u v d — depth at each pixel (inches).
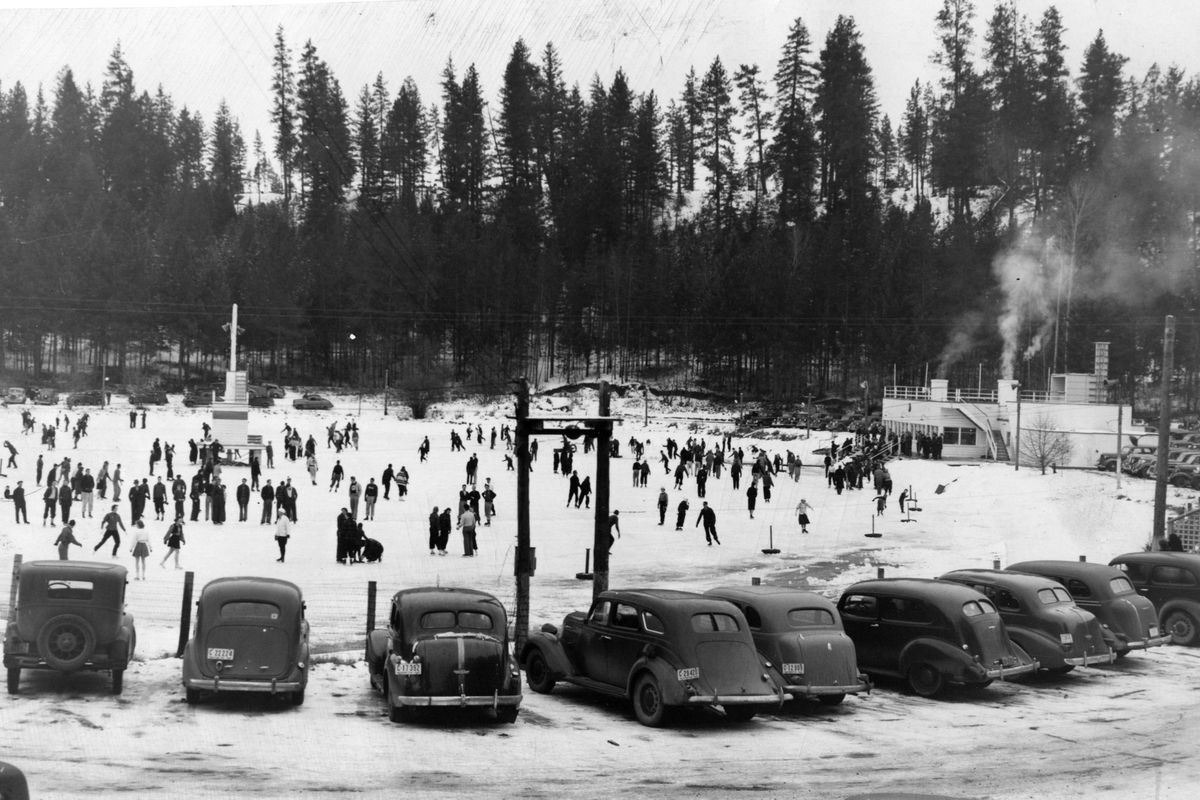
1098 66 2869.1
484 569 1185.4
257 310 4343.0
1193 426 3083.2
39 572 572.1
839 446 2965.1
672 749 515.8
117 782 409.1
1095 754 512.7
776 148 3385.8
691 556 1328.7
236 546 1285.7
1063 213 3159.5
